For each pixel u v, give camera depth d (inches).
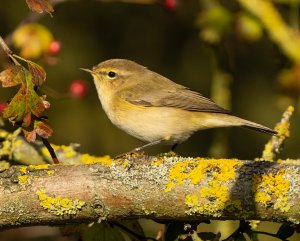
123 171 273.1
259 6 447.5
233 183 265.4
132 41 593.3
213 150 438.6
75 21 584.7
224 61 463.5
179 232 280.2
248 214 265.1
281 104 456.8
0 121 378.0
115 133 588.1
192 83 596.1
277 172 264.5
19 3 568.7
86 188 270.2
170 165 274.7
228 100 462.9
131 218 277.9
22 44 391.2
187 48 596.7
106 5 588.1
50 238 490.6
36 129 273.9
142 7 593.9
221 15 445.4
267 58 597.3
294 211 261.0
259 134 593.9
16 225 271.7
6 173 271.4
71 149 382.0
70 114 583.2
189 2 594.2
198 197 267.4
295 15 469.1
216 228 396.5
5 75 265.3
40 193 268.1
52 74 572.7
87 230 302.5
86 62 582.2
